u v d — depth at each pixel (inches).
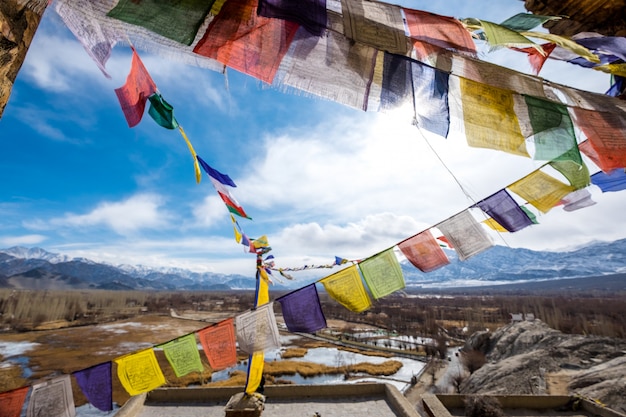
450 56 101.8
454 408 544.1
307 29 84.8
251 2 88.7
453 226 182.9
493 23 112.4
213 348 198.4
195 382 1359.5
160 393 506.9
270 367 1704.0
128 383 189.0
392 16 97.1
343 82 93.7
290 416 464.1
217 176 235.9
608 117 110.9
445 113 98.7
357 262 184.5
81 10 78.6
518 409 550.6
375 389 534.0
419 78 97.8
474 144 99.3
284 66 91.7
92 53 93.0
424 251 182.5
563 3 187.0
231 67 89.0
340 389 530.9
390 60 95.7
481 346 1964.8
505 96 102.7
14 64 79.4
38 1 76.9
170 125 147.5
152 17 80.0
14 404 160.2
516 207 176.6
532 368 1263.5
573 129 104.8
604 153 106.7
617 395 892.6
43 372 1756.9
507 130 101.1
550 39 132.4
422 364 1862.7
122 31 82.8
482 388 1245.7
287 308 178.7
